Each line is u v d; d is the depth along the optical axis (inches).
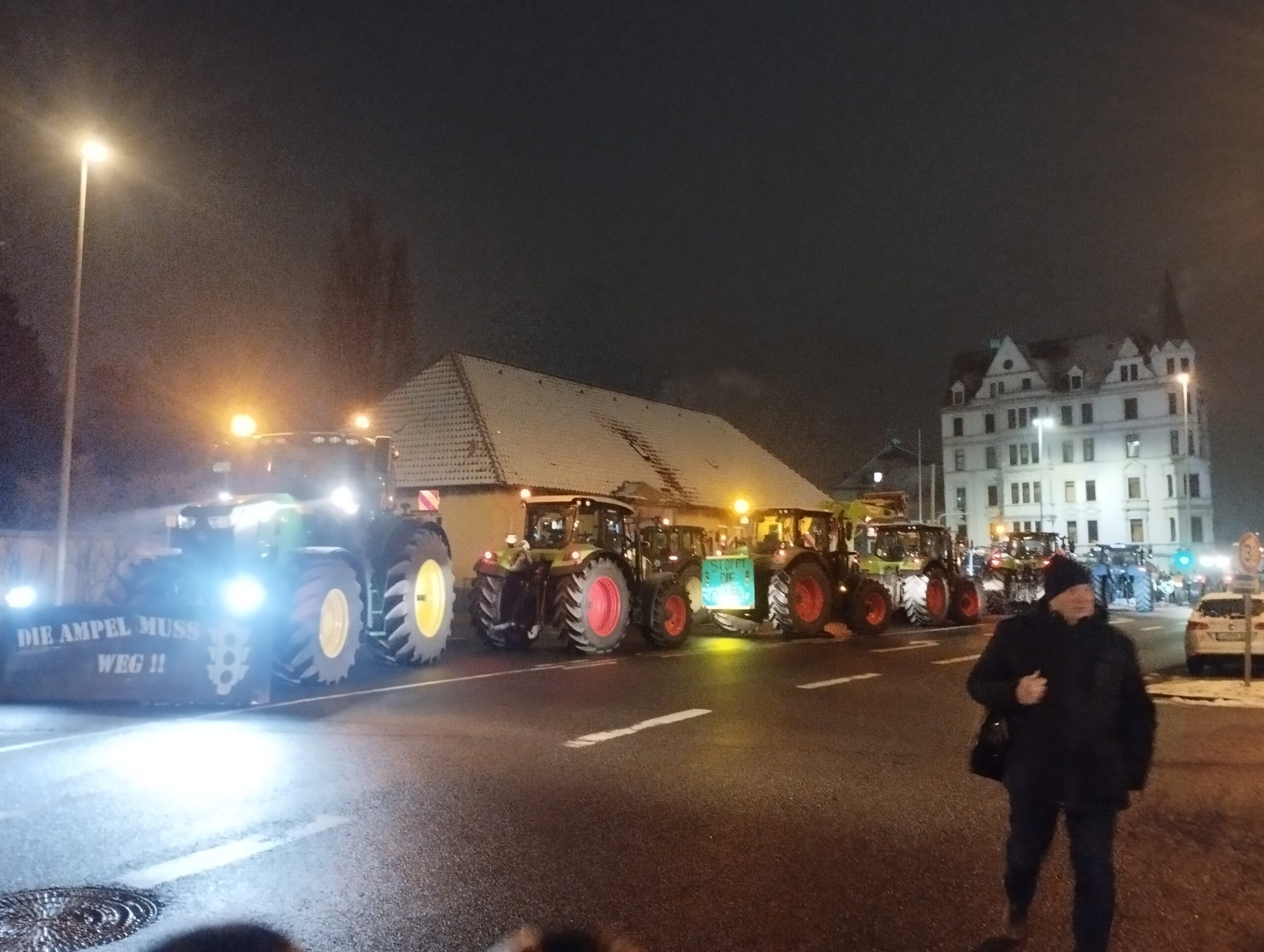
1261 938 192.7
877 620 844.6
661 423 1576.0
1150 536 2691.9
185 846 235.5
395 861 226.8
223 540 457.7
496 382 1317.7
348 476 560.7
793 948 184.9
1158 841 254.1
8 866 220.7
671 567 792.9
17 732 371.9
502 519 1103.0
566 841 243.9
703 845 243.3
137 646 430.9
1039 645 176.4
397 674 545.6
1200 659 611.2
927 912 202.8
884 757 342.0
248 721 394.0
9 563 719.7
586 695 468.1
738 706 445.1
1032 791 173.5
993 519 2933.1
